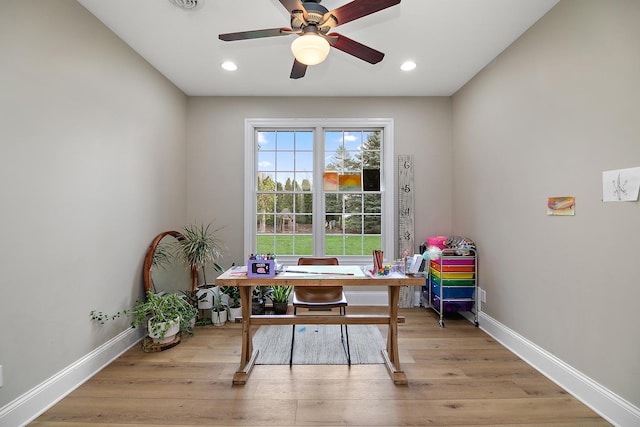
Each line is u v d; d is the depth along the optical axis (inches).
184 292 129.3
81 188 83.5
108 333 94.7
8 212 64.5
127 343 103.5
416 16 87.3
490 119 115.9
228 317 133.4
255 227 154.2
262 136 156.6
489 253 117.6
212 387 82.0
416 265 88.2
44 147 72.4
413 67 119.2
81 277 83.6
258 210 156.8
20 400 66.7
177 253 129.3
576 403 75.2
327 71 123.1
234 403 75.2
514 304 102.7
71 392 79.0
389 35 97.0
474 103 128.0
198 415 70.7
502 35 97.6
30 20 68.6
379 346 107.7
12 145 65.2
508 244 105.6
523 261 98.0
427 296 143.9
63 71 77.3
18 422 66.0
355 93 146.8
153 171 119.3
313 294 109.3
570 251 79.6
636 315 63.4
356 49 78.1
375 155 157.1
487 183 118.5
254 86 138.2
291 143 156.4
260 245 156.8
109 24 91.3
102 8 83.9
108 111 93.8
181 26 92.4
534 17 88.3
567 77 79.9
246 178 150.1
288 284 84.0
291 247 156.8
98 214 89.9
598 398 71.3
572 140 78.6
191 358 98.2
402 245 149.9
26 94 68.0
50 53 73.6
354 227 156.9
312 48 67.8
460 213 141.7
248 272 85.4
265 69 121.1
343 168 156.6
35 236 70.3
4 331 63.9
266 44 103.1
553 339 85.5
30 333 69.2
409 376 87.6
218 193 150.4
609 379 69.1
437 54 109.5
